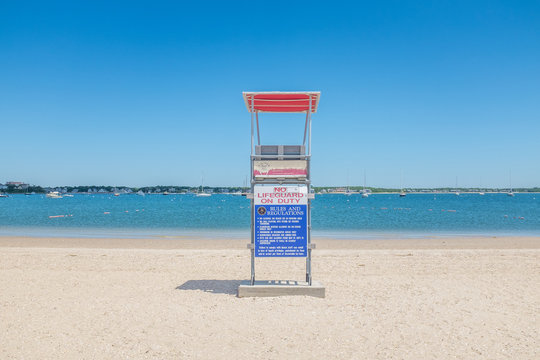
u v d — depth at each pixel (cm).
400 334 484
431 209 6162
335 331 495
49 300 639
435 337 474
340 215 4575
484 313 575
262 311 578
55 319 535
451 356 419
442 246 1609
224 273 912
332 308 596
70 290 717
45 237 2055
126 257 1169
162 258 1151
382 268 983
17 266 999
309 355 421
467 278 843
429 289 731
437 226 2933
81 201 11388
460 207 6912
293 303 621
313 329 502
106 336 471
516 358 414
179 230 2577
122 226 2948
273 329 501
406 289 732
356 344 452
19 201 11219
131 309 586
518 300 650
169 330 494
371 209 6259
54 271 922
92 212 5234
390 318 548
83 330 492
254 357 415
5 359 404
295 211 675
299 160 673
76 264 1037
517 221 3484
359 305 614
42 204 8712
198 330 496
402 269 969
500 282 799
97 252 1298
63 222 3391
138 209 6244
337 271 941
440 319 545
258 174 675
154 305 609
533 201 10875
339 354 423
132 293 695
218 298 656
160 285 767
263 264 1045
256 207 673
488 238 1986
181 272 923
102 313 564
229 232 2416
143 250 1372
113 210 5825
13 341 453
